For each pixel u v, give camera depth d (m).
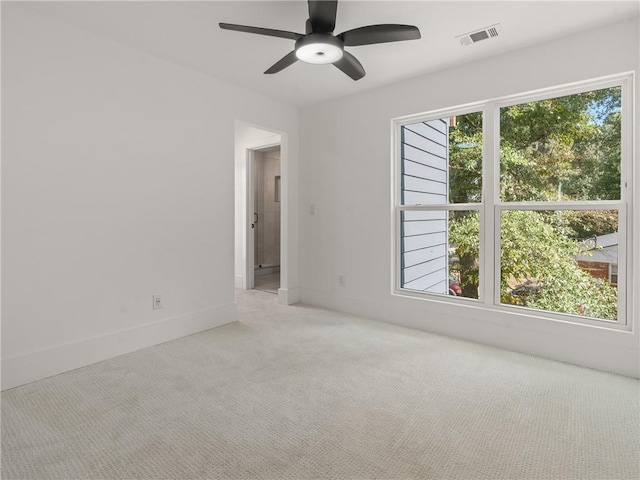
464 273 3.19
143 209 2.86
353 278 3.82
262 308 4.08
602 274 2.56
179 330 3.11
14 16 2.19
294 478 1.45
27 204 2.26
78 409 1.96
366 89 3.62
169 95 3.00
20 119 2.22
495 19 2.33
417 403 2.03
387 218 3.54
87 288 2.55
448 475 1.46
